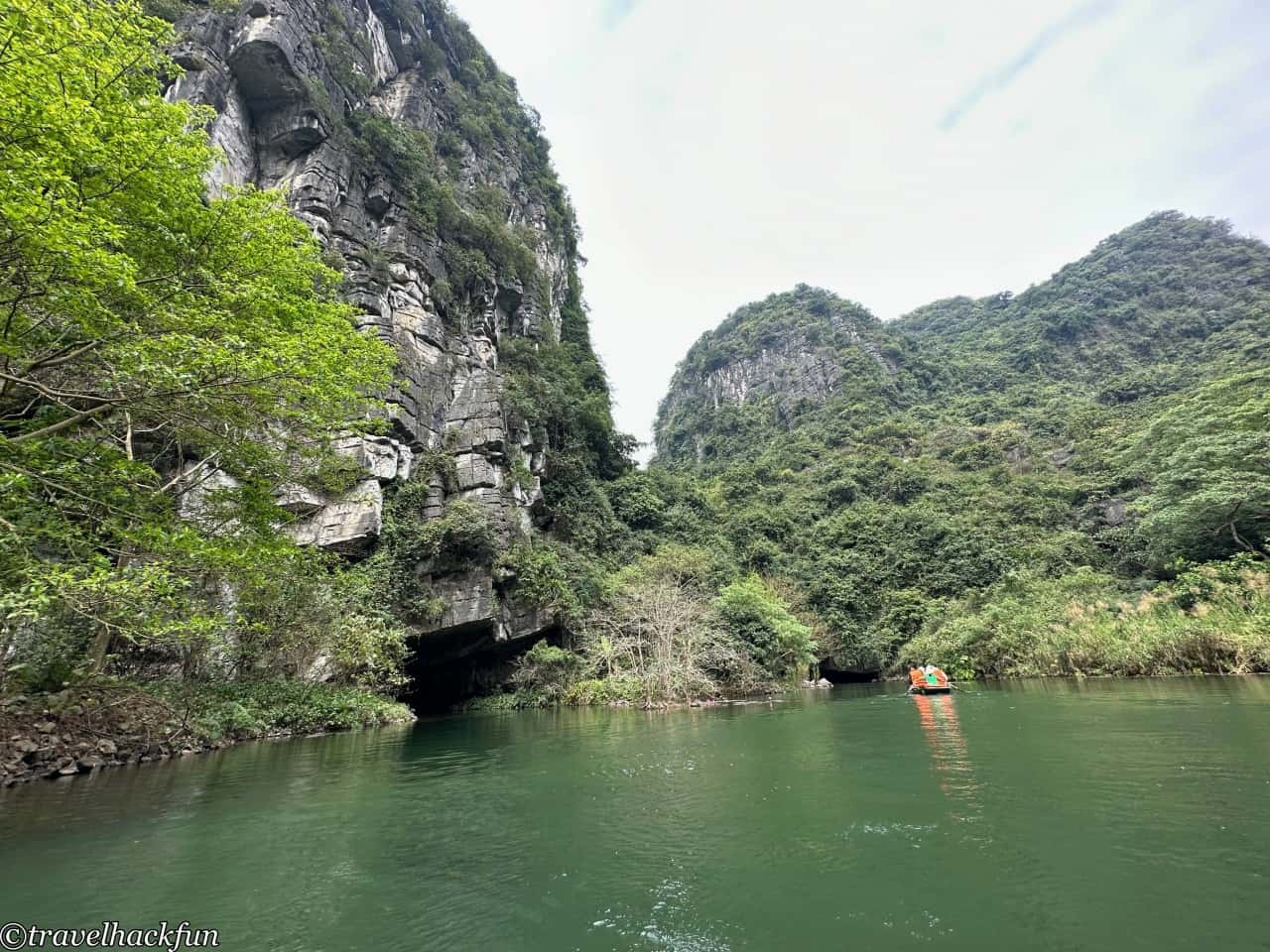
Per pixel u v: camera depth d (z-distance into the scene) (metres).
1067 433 55.53
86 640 12.05
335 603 17.64
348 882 5.33
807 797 7.71
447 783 9.29
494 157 42.16
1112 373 71.25
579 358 45.22
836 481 55.19
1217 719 11.63
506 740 14.33
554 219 47.44
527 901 4.88
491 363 31.88
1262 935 3.83
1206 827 5.76
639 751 11.87
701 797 7.97
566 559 29.02
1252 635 20.58
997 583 37.44
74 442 9.00
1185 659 22.00
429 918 4.60
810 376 85.25
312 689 17.34
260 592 14.88
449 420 27.20
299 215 25.36
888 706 18.53
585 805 7.79
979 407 71.50
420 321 27.58
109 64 8.38
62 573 7.83
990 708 16.12
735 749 11.63
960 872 5.11
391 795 8.52
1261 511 26.36
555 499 32.81
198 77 24.39
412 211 29.80
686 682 23.97
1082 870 4.98
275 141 26.75
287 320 10.91
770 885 5.06
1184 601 25.48
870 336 88.69
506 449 27.94
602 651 25.83
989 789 7.60
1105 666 24.42
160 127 9.30
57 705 10.82
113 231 7.89
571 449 35.06
